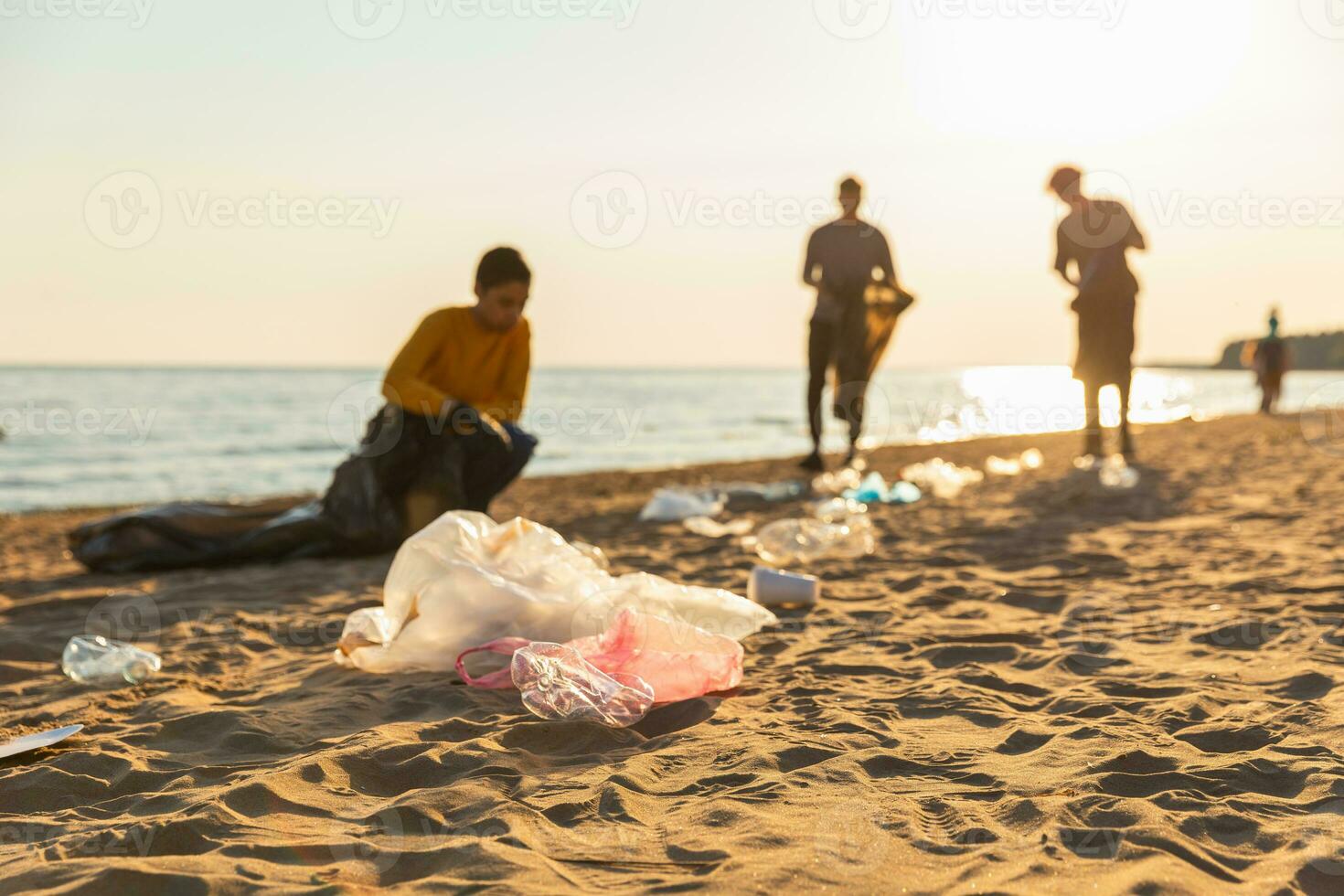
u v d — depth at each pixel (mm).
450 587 3186
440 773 2221
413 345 5457
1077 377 10055
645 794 2090
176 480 16859
